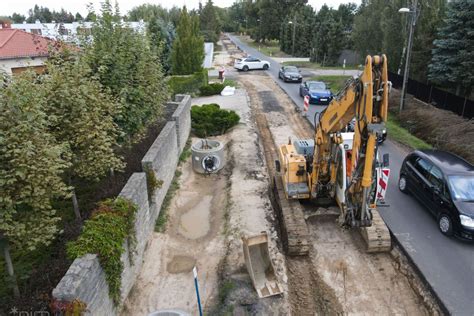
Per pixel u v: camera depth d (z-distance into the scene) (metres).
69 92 8.14
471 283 8.33
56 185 6.49
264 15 70.62
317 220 10.86
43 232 6.31
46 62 8.84
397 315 7.84
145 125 12.63
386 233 9.55
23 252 7.62
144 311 7.72
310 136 18.59
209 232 10.47
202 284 8.45
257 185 12.62
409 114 20.27
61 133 8.16
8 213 5.76
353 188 7.93
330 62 44.06
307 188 10.45
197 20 31.12
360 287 8.59
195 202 12.10
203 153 13.71
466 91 23.25
